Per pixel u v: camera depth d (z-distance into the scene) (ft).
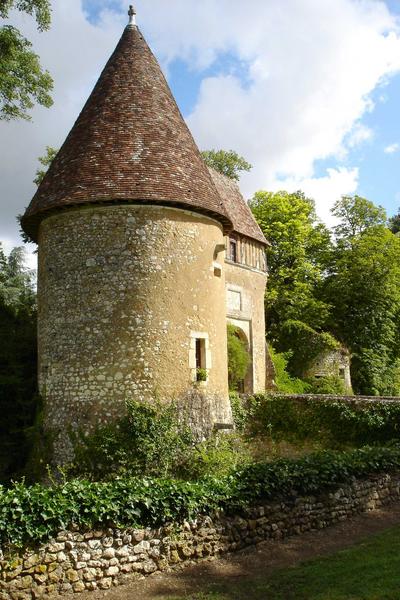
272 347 97.96
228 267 79.25
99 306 47.37
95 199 47.21
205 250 51.44
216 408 50.37
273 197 114.11
